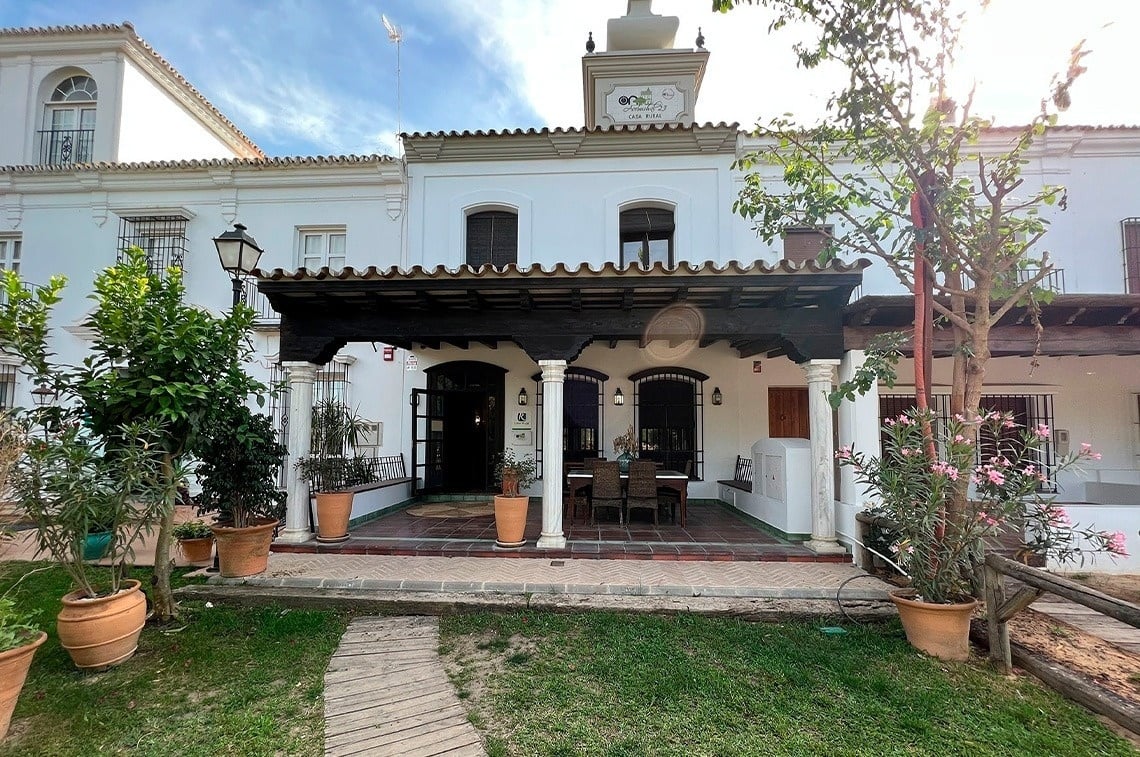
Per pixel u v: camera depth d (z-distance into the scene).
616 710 3.14
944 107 4.34
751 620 4.59
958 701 3.20
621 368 9.73
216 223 9.98
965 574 4.30
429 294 5.83
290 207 9.97
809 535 6.41
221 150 13.95
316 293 5.87
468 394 10.08
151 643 4.10
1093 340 6.04
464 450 10.60
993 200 4.18
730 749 2.76
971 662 3.74
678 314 6.21
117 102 10.57
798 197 5.15
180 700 3.31
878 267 8.88
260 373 9.69
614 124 10.55
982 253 4.41
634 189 9.52
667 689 3.35
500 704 3.24
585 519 7.94
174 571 5.62
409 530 7.10
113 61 10.64
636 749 2.77
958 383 4.62
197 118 12.86
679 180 9.50
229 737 2.91
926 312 4.57
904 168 5.50
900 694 3.26
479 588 5.01
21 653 2.85
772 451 6.94
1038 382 8.61
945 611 3.75
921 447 4.06
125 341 4.14
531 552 6.01
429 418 9.91
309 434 6.56
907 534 4.07
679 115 10.59
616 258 9.49
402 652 4.03
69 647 3.56
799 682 3.44
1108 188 8.74
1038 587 3.34
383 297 5.98
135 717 3.10
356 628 4.49
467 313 6.34
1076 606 4.82
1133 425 8.50
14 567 5.78
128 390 4.03
